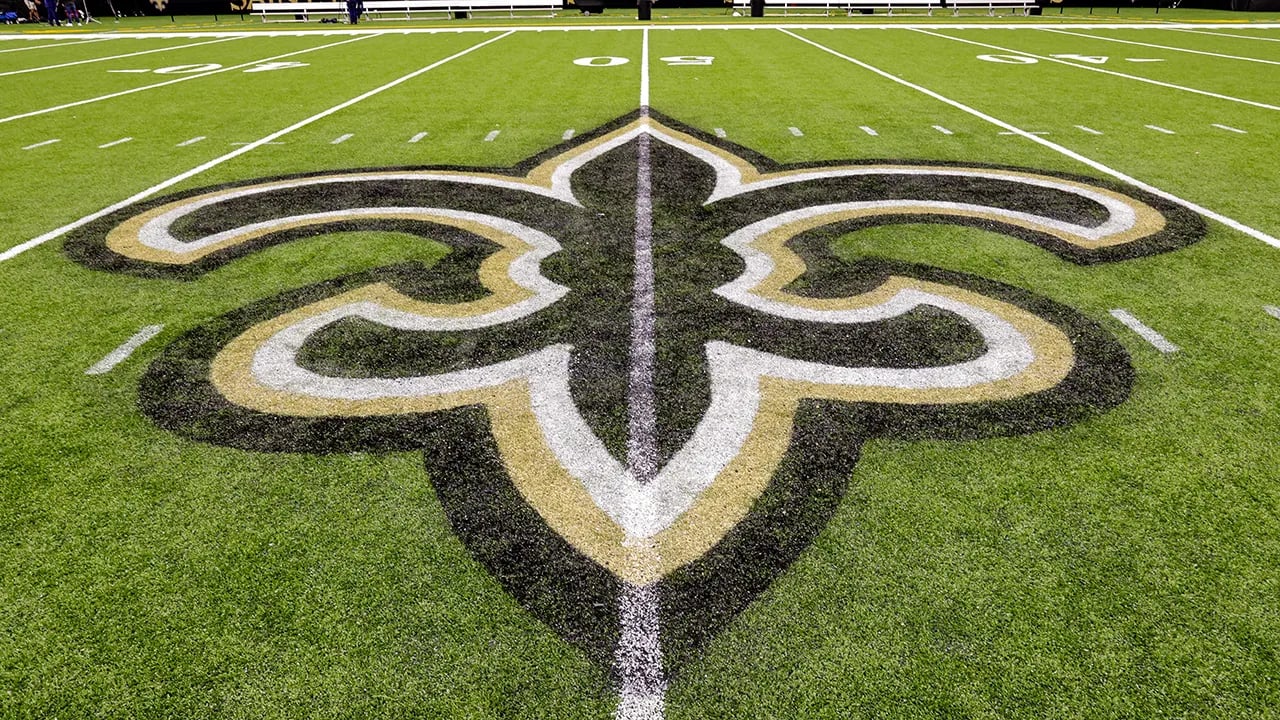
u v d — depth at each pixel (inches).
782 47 577.9
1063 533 86.5
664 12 1058.1
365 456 101.3
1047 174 227.6
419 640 74.7
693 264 164.6
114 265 166.1
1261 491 92.6
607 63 491.8
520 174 234.7
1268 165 233.8
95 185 227.0
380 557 84.7
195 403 113.7
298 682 70.6
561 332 134.7
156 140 285.1
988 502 91.4
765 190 215.5
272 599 79.3
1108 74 424.2
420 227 188.2
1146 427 105.0
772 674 70.7
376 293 151.1
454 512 91.2
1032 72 435.8
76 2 1108.5
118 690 70.0
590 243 177.5
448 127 302.8
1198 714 66.5
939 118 309.4
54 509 92.3
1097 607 77.0
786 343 130.0
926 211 195.0
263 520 90.3
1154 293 146.6
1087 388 114.5
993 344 128.3
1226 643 73.0
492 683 70.3
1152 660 71.4
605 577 81.9
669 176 230.7
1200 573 80.9
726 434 105.3
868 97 357.7
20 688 70.2
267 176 235.1
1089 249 168.9
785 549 85.2
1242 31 687.7
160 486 96.0
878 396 113.4
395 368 123.3
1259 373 118.2
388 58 538.6
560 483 96.1
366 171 239.5
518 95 374.0
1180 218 187.2
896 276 156.2
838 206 200.2
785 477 96.5
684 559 84.0
